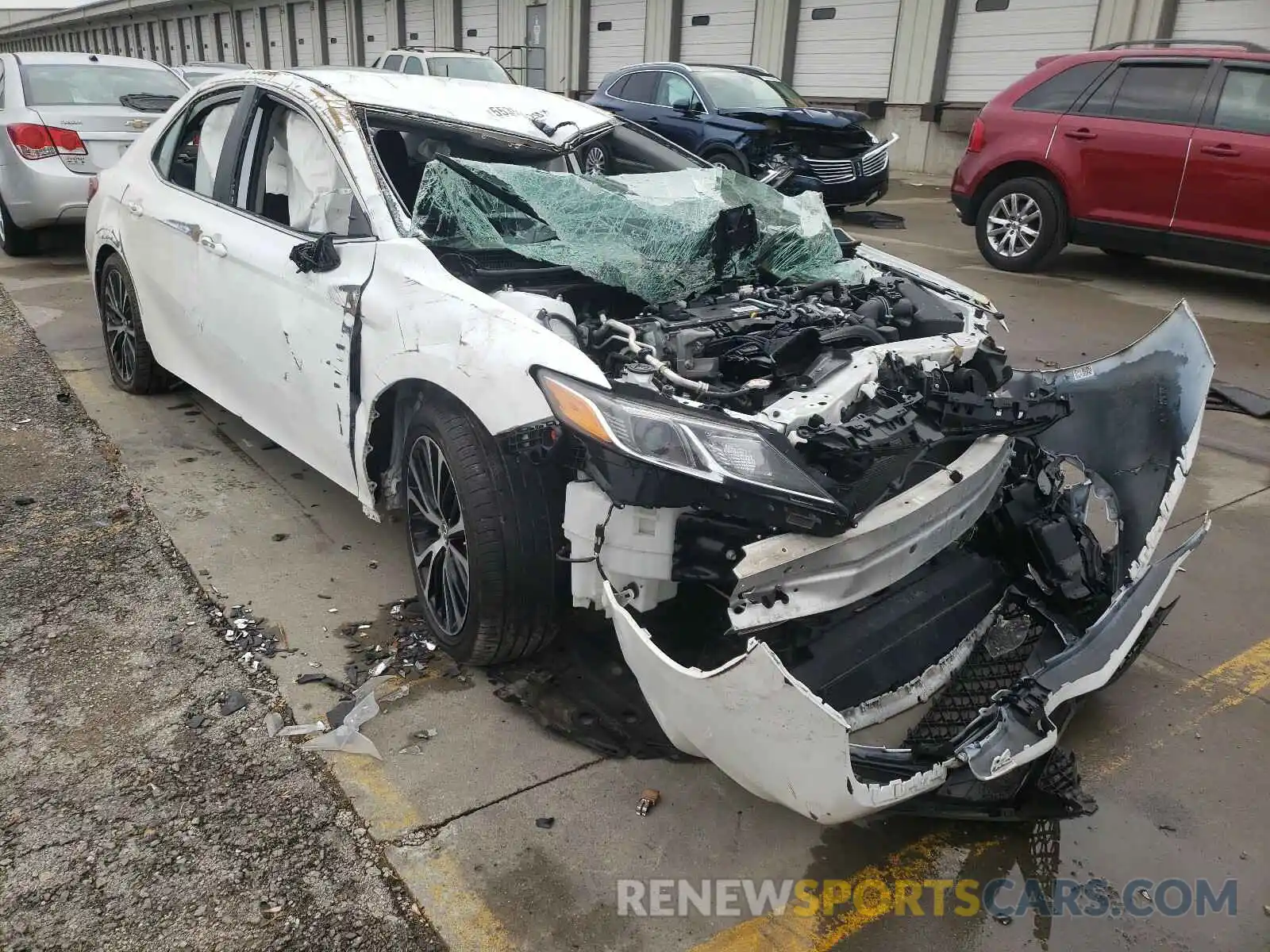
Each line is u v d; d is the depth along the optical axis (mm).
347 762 2617
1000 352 3295
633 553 2381
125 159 5020
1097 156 8023
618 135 4258
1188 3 12750
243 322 3770
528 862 2324
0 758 2570
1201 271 9023
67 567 3525
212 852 2299
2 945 2031
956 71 15703
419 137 3721
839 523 2201
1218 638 3402
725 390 2553
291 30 33469
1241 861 2449
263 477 4387
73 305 7172
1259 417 5465
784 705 1914
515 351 2590
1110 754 2816
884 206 12758
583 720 2812
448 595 2957
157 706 2801
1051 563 2936
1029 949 2184
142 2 40656
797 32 17766
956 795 2346
